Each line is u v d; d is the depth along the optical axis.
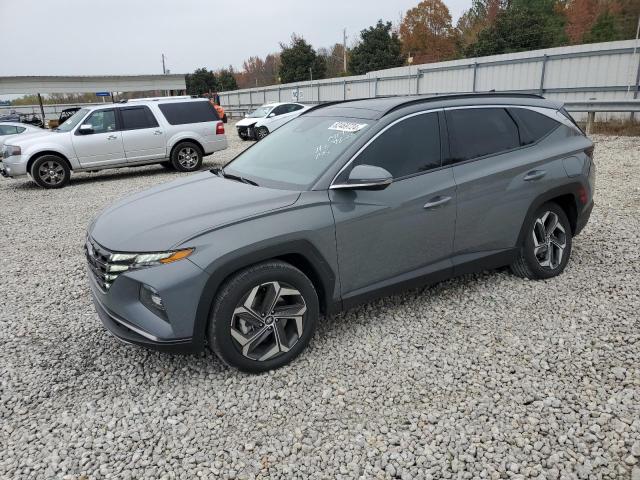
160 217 3.20
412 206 3.55
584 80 17.17
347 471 2.43
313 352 3.46
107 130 11.74
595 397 2.88
